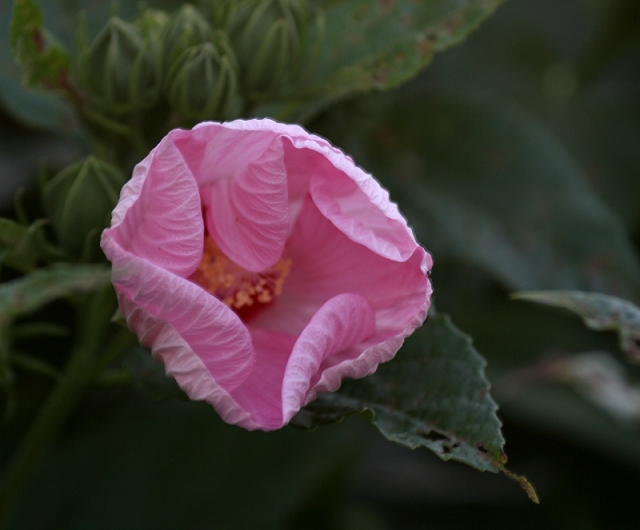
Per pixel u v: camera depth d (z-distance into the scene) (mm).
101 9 753
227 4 695
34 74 676
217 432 757
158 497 747
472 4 707
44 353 762
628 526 765
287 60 690
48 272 650
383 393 640
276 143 618
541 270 749
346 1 720
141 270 600
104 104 680
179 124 683
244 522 741
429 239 758
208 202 638
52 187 665
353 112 771
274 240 632
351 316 615
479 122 768
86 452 752
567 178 758
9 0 736
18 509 739
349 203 630
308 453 753
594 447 745
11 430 755
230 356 609
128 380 684
